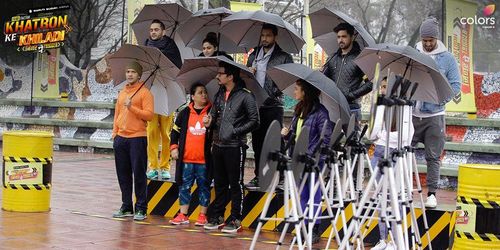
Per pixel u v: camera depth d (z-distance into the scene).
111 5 33.28
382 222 10.80
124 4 32.88
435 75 12.26
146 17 17.58
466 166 11.08
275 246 12.41
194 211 14.78
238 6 25.92
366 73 13.15
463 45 23.98
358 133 13.43
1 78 36.22
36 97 35.09
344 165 11.30
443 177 20.81
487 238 10.88
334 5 27.47
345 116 12.29
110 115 31.91
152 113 14.27
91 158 27.39
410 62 12.46
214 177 13.72
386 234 11.75
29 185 14.71
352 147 11.54
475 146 21.61
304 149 9.88
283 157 9.30
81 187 19.06
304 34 27.28
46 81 34.81
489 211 10.88
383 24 26.62
